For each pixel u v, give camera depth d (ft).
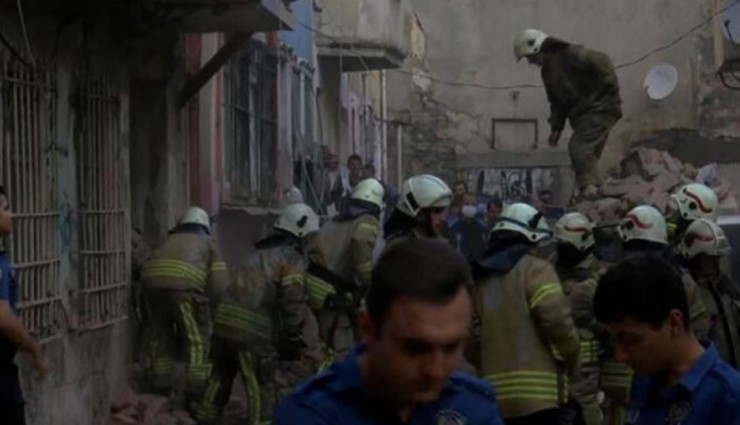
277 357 37.04
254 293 36.27
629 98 130.52
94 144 40.45
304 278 36.76
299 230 37.06
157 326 42.52
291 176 78.43
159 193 51.24
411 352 9.96
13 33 33.71
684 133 126.21
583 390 29.66
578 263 31.55
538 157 128.57
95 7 40.22
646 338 12.89
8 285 24.91
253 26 51.80
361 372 10.69
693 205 36.86
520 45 70.23
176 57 51.26
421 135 130.52
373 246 36.81
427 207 29.66
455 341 9.96
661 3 129.90
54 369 35.40
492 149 131.75
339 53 92.68
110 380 40.78
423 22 133.69
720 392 12.72
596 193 65.26
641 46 130.62
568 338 26.35
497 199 86.94
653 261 13.00
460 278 10.00
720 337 27.63
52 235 35.96
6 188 32.63
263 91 71.31
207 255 42.14
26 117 34.35
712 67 125.29
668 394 13.00
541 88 132.16
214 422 37.29
